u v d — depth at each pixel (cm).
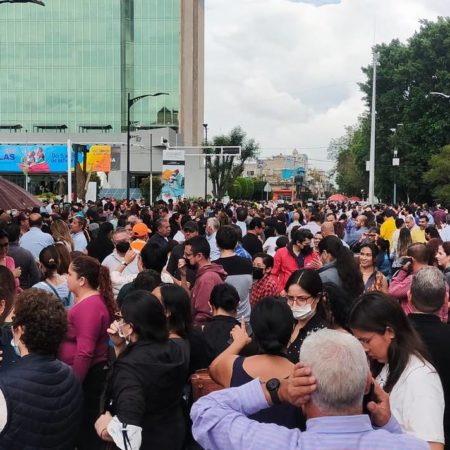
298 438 250
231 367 356
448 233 1573
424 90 6016
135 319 399
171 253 942
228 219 1502
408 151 6153
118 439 360
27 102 9106
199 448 427
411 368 335
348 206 4231
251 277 724
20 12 9025
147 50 8925
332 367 242
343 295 469
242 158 7225
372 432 246
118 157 7344
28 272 848
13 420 322
